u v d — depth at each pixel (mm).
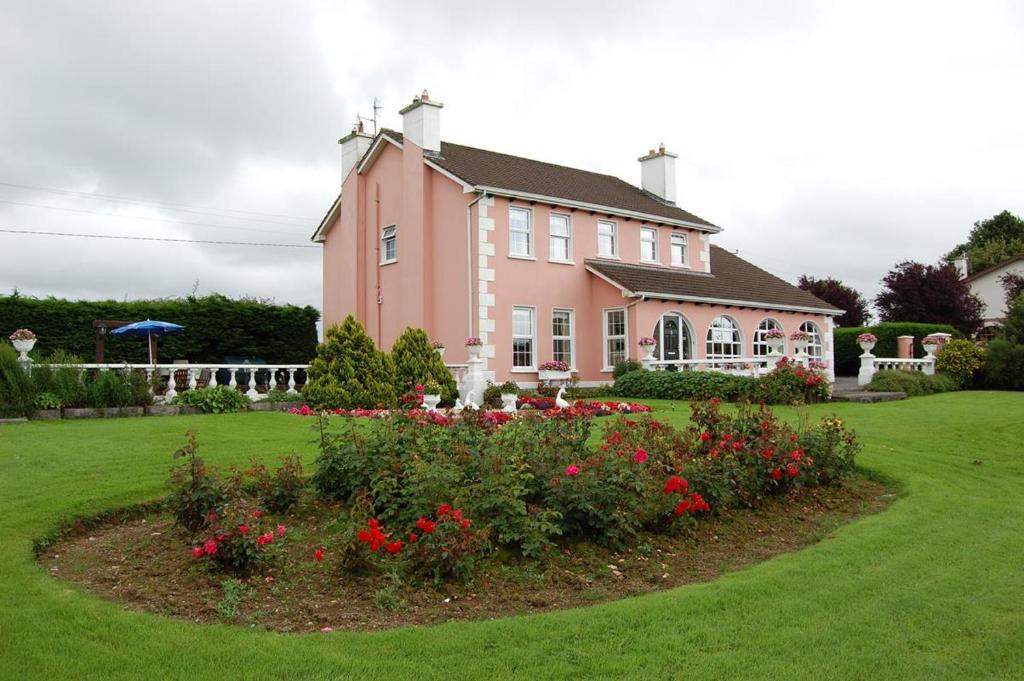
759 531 7789
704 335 26312
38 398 13453
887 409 17031
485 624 4996
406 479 6902
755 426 9086
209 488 6555
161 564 6105
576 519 6836
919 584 5996
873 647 4793
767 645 4773
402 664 4363
